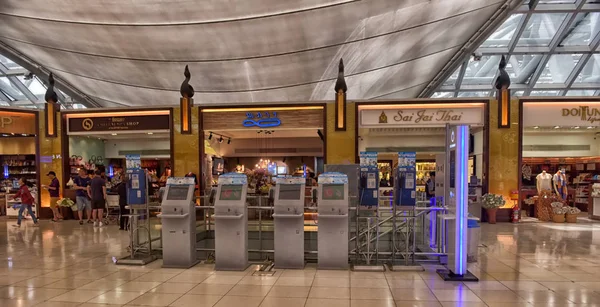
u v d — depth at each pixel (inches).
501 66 386.3
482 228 344.5
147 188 235.8
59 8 369.1
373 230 242.4
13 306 153.6
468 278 183.8
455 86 625.3
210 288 175.3
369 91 565.9
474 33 478.3
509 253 242.7
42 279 191.2
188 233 212.8
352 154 400.2
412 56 480.7
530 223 377.1
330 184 209.5
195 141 418.9
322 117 407.2
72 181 437.7
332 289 172.4
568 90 601.3
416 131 508.4
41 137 445.1
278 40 414.0
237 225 206.1
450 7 381.4
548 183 414.6
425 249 250.5
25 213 440.5
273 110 412.5
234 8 358.0
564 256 234.4
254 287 176.4
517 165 385.4
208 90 546.0
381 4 357.4
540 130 478.6
